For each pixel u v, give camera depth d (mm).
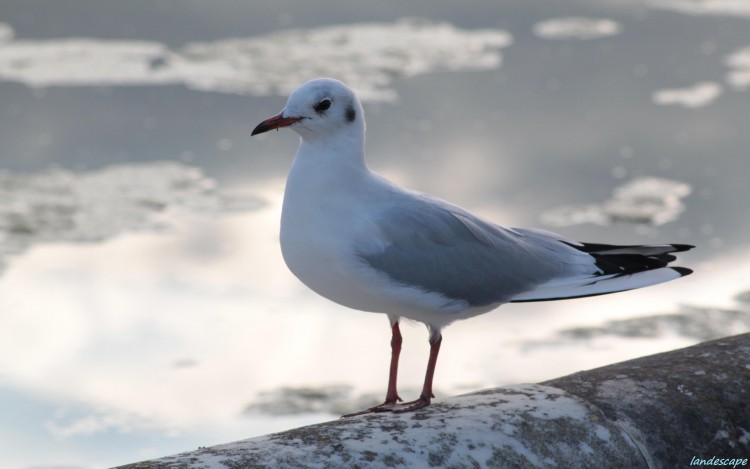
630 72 21188
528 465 5305
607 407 5785
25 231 14906
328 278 6336
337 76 20609
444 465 5176
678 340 12648
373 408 6305
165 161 17188
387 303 6379
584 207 15719
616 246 6852
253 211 15594
